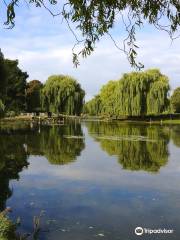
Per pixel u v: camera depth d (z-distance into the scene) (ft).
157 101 201.36
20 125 198.90
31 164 71.51
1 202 43.57
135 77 205.05
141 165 71.20
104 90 288.92
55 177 59.06
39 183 54.39
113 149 97.91
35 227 34.12
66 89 218.79
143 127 196.03
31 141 114.93
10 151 90.38
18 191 49.32
